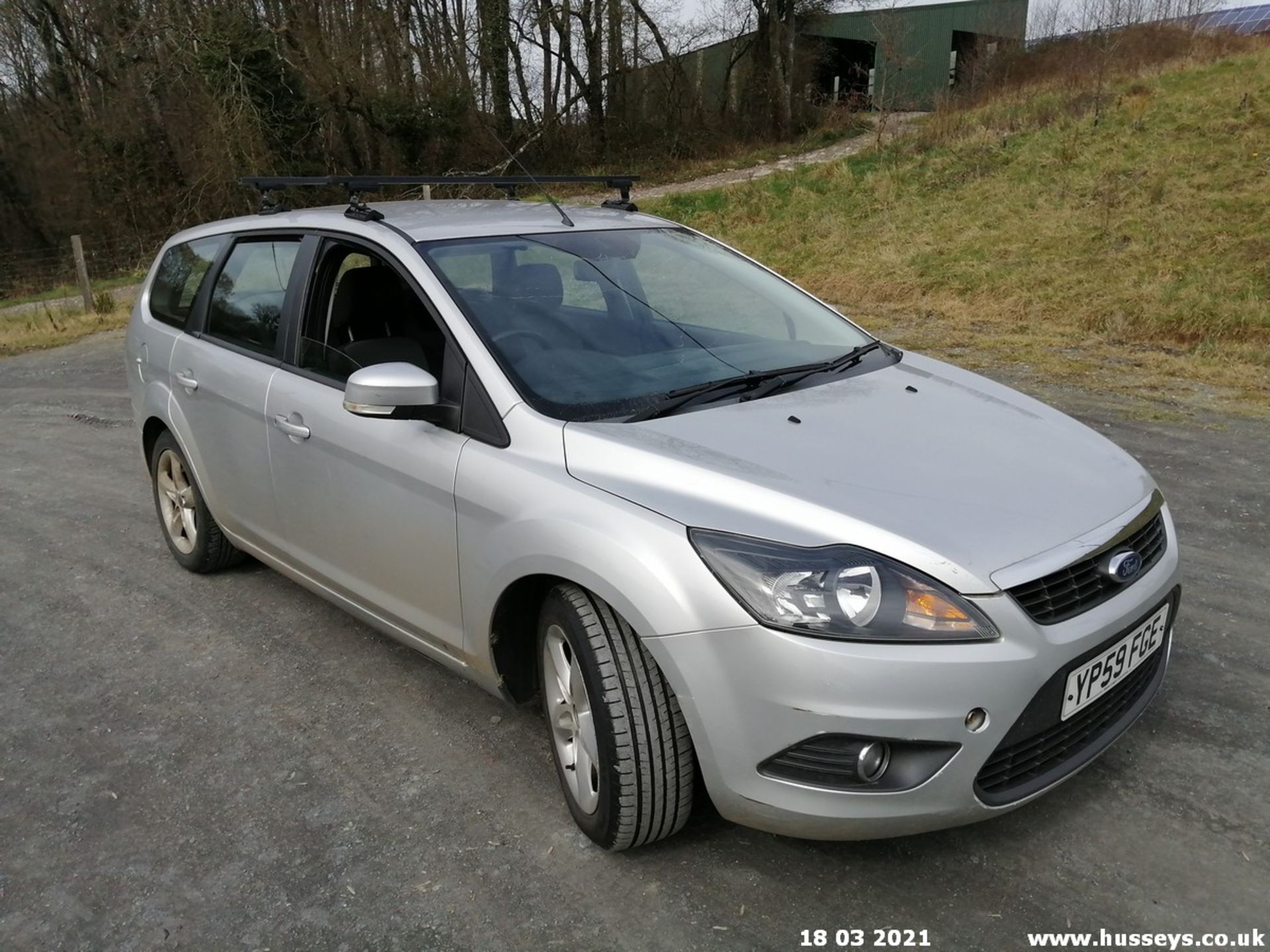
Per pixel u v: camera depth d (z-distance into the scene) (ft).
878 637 6.95
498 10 97.71
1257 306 28.73
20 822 9.41
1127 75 62.49
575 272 10.87
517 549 8.39
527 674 9.52
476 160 96.07
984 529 7.55
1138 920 7.50
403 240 10.65
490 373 9.25
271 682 11.79
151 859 8.78
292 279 11.84
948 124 61.46
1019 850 8.30
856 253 43.09
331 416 10.62
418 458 9.50
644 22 102.47
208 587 14.67
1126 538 8.11
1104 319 30.40
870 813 7.14
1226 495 16.61
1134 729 9.96
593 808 8.36
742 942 7.46
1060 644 7.32
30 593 14.93
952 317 33.27
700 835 8.66
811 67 111.45
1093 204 40.96
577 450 8.48
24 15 104.78
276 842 8.91
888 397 9.90
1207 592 13.03
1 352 42.73
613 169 98.63
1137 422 20.94
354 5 91.81
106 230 97.55
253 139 84.74
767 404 9.44
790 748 7.14
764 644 7.06
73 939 7.88
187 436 13.51
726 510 7.58
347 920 7.90
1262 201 36.58
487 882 8.24
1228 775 9.17
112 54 96.48
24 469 22.18
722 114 106.63
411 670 11.93
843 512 7.45
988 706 7.03
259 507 12.36
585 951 7.46
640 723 7.75
